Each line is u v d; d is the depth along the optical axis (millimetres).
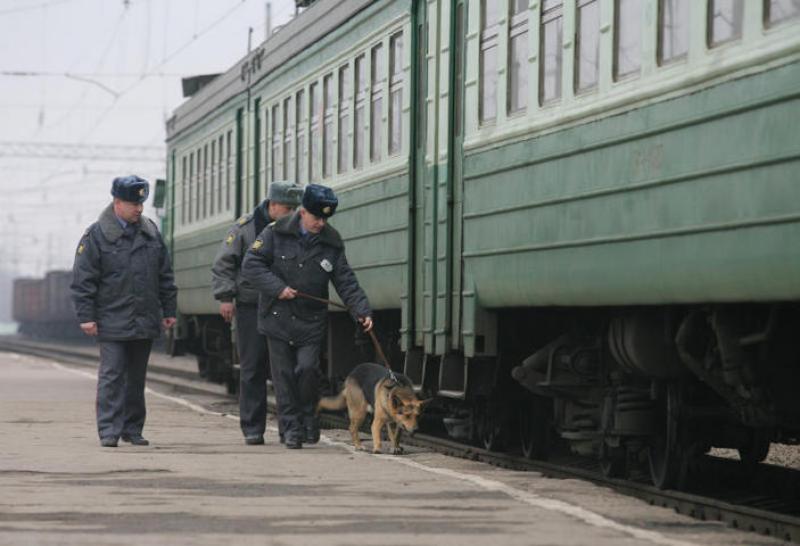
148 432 18297
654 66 11344
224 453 14945
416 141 17422
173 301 16250
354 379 16078
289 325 15484
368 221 19281
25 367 43719
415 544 8766
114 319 15758
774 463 17234
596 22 12492
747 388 11148
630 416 13164
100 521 9734
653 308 12461
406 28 17703
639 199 11500
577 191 12648
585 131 12531
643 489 13062
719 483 14719
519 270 13922
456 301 15609
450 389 16016
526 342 15648
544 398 15922
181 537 9008
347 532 9266
